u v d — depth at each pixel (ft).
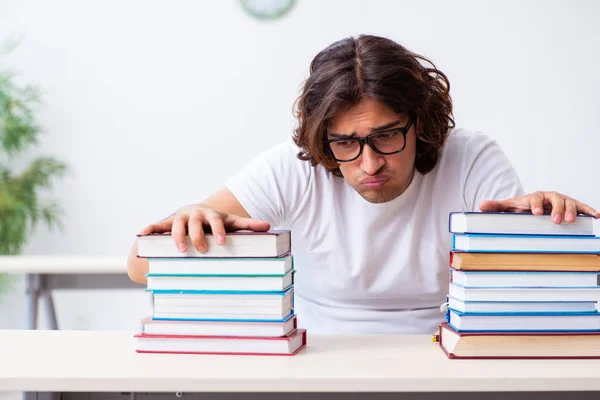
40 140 14.53
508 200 3.76
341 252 4.89
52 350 3.63
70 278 8.84
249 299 3.52
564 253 3.50
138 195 14.55
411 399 3.56
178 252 3.56
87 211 14.60
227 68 14.30
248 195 4.85
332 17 14.10
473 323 3.47
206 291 3.54
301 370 3.21
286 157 4.91
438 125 4.45
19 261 8.63
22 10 14.44
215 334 3.54
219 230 3.50
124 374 3.16
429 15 13.94
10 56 14.44
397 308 5.12
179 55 14.35
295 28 14.17
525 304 3.48
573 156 14.01
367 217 4.77
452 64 13.97
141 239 3.59
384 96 3.92
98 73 14.44
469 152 4.85
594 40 13.82
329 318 5.20
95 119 14.49
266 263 3.50
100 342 3.82
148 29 14.35
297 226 4.98
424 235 4.85
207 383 3.09
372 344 3.76
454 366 3.28
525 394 3.56
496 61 13.92
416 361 3.38
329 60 4.27
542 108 13.96
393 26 14.01
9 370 3.25
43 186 14.46
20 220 14.39
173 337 3.54
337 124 4.06
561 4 13.82
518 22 13.87
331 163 4.42
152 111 14.44
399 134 4.10
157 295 3.60
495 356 3.43
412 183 4.67
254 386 3.09
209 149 14.43
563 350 3.44
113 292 14.61
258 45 14.24
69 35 14.43
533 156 14.02
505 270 3.48
